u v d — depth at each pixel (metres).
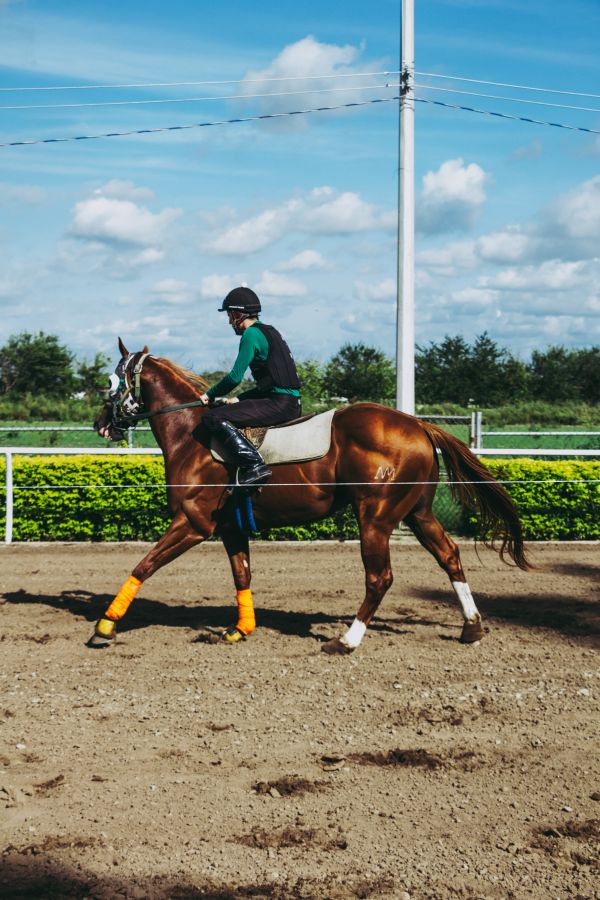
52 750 4.05
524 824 3.38
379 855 3.15
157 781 3.73
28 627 6.20
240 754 4.02
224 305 5.76
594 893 2.93
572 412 29.48
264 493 5.67
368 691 4.89
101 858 3.11
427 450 5.66
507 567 8.55
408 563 8.71
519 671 5.24
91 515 9.76
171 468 5.85
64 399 34.06
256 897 2.88
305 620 6.47
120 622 6.39
